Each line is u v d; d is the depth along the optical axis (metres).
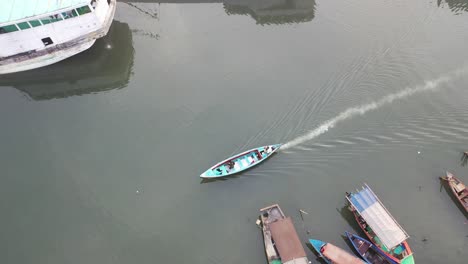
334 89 51.34
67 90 55.25
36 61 55.16
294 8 62.66
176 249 40.44
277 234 38.19
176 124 49.59
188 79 54.06
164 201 43.56
